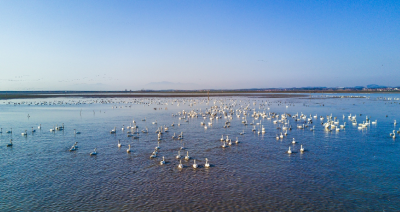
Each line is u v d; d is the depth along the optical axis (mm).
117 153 72688
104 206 44719
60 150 75750
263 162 64875
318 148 76938
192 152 73625
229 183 52844
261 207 44000
